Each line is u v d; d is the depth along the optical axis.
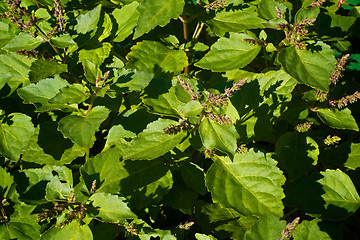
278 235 1.06
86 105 1.18
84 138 1.08
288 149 1.17
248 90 1.16
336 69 1.14
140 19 1.17
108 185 1.12
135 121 1.17
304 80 1.12
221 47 1.19
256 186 1.12
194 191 1.16
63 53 1.17
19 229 1.12
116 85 1.11
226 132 1.07
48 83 1.12
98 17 1.16
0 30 1.16
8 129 1.16
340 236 1.14
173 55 1.21
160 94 1.14
